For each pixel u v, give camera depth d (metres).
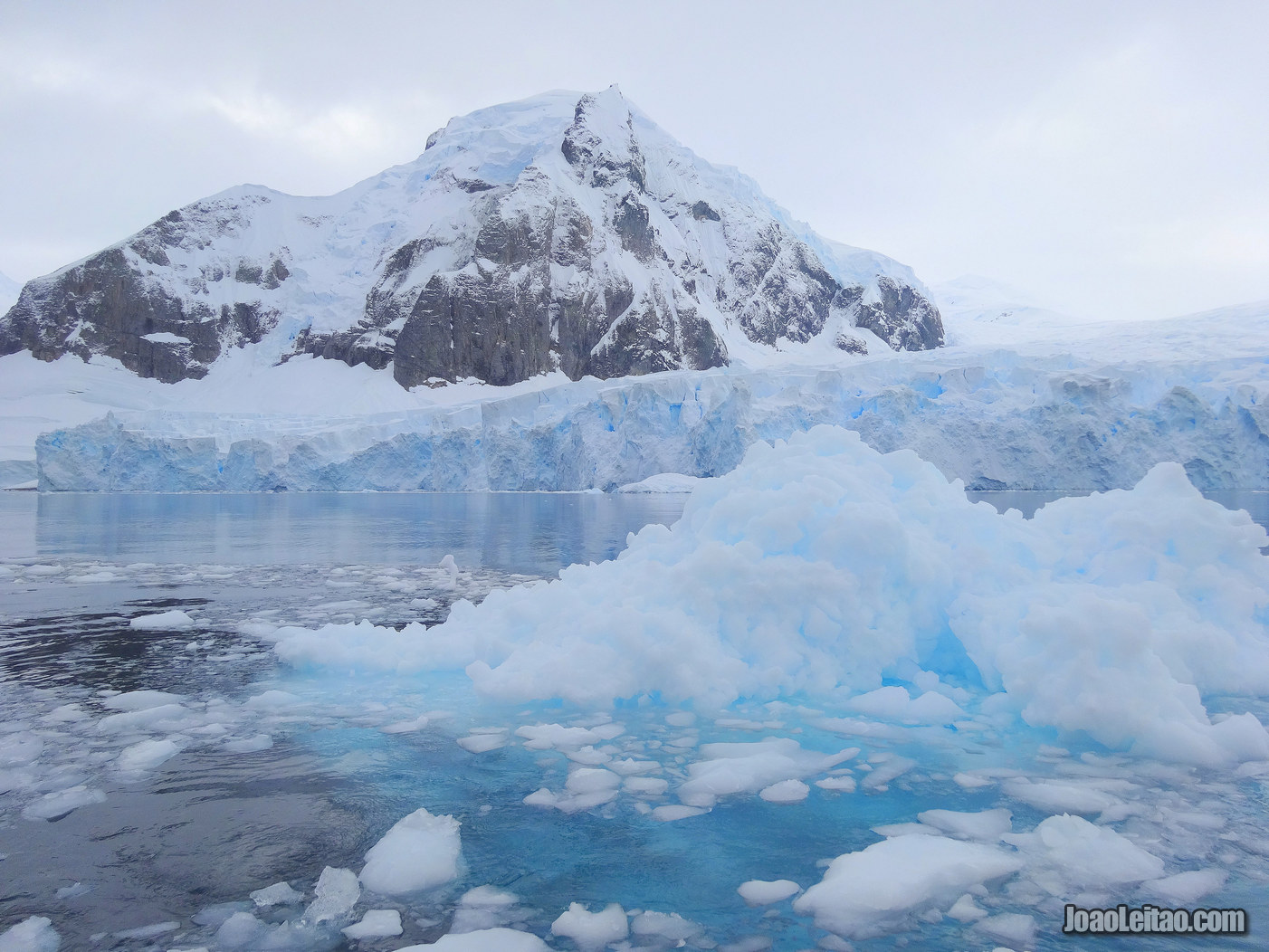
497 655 5.46
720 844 2.92
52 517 24.25
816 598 5.16
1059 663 4.25
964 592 5.31
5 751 3.93
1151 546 5.47
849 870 2.62
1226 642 4.80
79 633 7.05
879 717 4.54
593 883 2.62
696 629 5.09
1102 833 2.87
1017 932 2.30
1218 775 3.57
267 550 14.38
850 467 6.37
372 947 2.22
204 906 2.45
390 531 18.45
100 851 2.83
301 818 3.13
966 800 3.32
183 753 3.93
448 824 3.02
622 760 3.83
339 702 4.88
